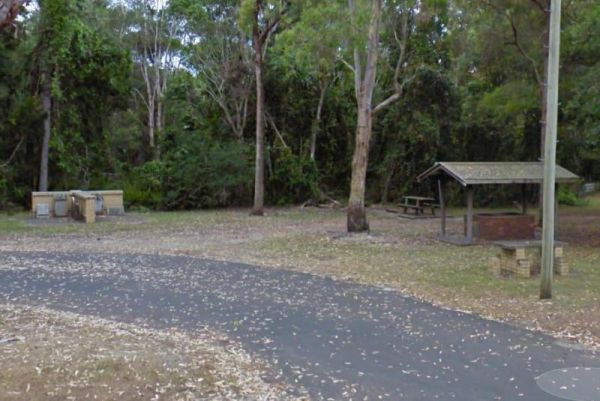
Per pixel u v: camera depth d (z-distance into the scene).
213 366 5.70
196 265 12.05
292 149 30.39
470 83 27.41
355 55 17.19
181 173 26.98
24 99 24.56
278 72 29.39
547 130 8.49
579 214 23.20
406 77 25.77
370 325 7.43
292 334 7.02
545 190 8.66
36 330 6.84
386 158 28.81
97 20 30.06
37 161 25.64
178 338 6.79
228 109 30.45
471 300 8.80
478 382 5.34
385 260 12.72
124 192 26.59
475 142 28.83
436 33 24.77
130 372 5.28
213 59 30.45
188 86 32.41
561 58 17.53
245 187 28.42
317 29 16.25
